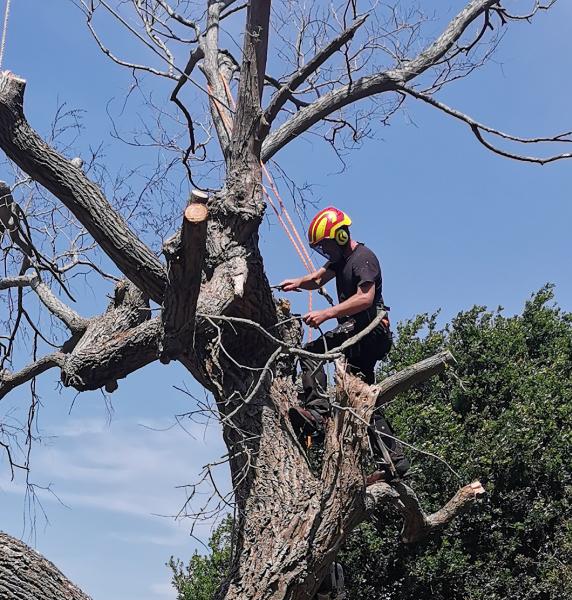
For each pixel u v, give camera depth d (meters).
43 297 8.41
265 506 6.57
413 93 9.23
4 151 7.03
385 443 7.01
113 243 7.08
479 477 14.73
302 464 6.83
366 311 6.59
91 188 7.07
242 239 7.19
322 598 7.07
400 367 16.66
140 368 7.50
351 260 6.59
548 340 19.09
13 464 8.16
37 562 5.85
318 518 6.34
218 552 16.38
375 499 6.66
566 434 15.61
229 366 7.16
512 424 15.30
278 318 7.41
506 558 14.76
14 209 8.14
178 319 6.60
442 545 14.24
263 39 7.67
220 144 8.75
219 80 9.25
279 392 7.16
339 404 6.28
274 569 6.25
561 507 15.09
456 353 16.70
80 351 7.48
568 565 14.30
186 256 6.07
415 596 14.37
